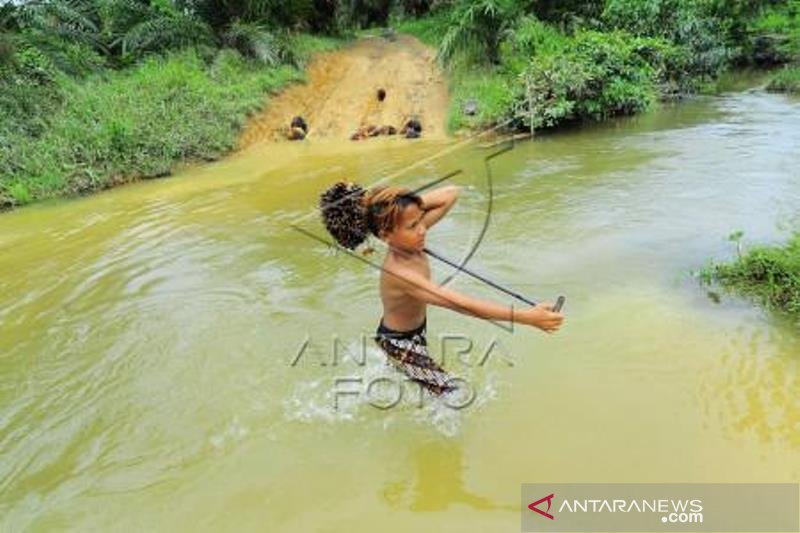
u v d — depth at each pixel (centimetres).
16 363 442
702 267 508
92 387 410
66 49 1221
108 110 1063
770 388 363
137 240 664
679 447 325
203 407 382
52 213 807
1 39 1083
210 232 669
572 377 386
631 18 1326
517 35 1198
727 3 1566
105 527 302
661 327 430
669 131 966
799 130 902
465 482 313
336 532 289
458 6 1441
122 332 471
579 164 823
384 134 1116
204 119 1101
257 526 296
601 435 337
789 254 473
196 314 490
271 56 1326
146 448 352
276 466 332
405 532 287
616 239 577
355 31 2047
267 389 395
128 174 942
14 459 350
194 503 312
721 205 639
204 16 1400
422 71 1332
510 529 284
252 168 959
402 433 350
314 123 1188
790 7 1658
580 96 1057
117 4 1354
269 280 541
